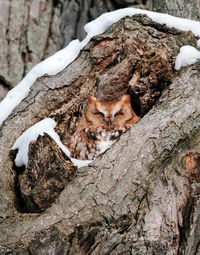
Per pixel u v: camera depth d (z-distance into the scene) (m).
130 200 4.07
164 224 4.07
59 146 4.25
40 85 4.73
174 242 4.04
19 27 6.04
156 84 4.82
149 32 4.71
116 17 4.78
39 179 4.08
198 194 4.18
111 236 3.96
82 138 5.19
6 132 4.62
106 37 4.69
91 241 3.95
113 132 5.20
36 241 4.01
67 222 4.02
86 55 4.75
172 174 4.21
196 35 4.75
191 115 4.35
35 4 6.20
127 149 4.22
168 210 4.11
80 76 4.78
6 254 4.06
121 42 4.72
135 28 4.70
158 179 4.18
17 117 4.66
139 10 4.79
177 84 4.51
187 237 4.07
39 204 4.11
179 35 4.73
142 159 4.18
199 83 4.48
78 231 3.99
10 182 4.45
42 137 4.12
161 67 4.67
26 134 4.51
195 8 5.35
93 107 5.29
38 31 6.16
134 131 4.30
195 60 4.59
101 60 4.77
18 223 4.14
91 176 4.12
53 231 4.01
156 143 4.23
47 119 4.66
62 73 4.76
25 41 6.07
